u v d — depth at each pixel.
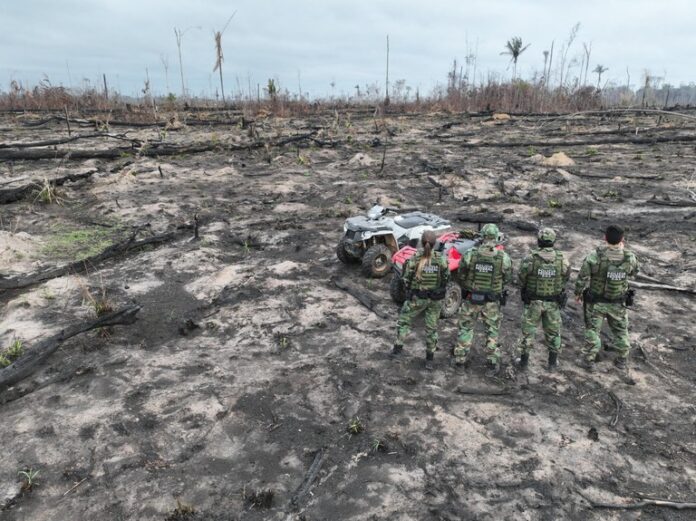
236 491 4.05
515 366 5.94
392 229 8.67
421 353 6.25
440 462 4.36
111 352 6.20
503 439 4.66
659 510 3.85
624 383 5.62
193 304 7.61
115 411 5.03
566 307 7.62
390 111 46.97
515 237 10.97
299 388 5.46
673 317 7.22
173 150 22.08
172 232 10.88
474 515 3.80
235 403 5.18
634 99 43.97
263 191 15.53
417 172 18.44
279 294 7.95
